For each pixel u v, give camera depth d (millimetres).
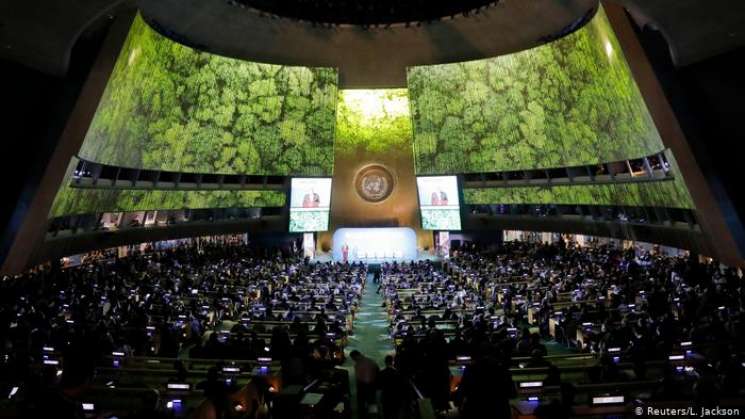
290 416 7145
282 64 39219
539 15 33062
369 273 42938
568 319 18125
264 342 14484
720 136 20406
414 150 41625
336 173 46594
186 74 32469
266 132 39250
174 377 10484
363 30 38531
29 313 15867
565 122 33656
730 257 22641
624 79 25156
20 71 19125
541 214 39938
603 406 7926
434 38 38906
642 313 16875
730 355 9828
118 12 19984
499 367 6730
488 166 39875
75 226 27578
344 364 16828
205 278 28328
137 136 30172
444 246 46656
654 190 27000
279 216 43875
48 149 20938
